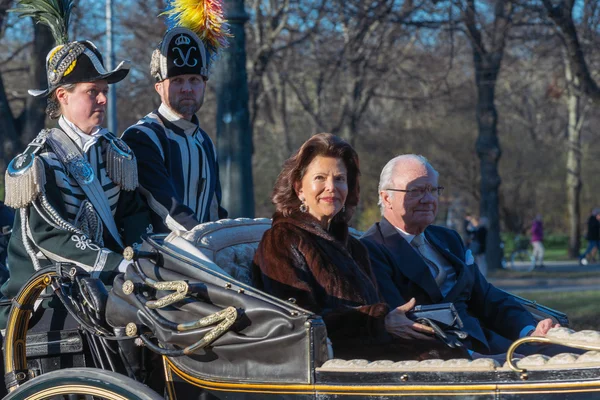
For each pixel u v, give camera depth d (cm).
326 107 3078
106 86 497
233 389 402
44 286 454
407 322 442
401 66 2823
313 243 450
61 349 456
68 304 443
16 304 454
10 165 469
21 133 1758
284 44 2809
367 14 2047
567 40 1633
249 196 1022
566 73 2747
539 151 4431
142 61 2620
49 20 512
